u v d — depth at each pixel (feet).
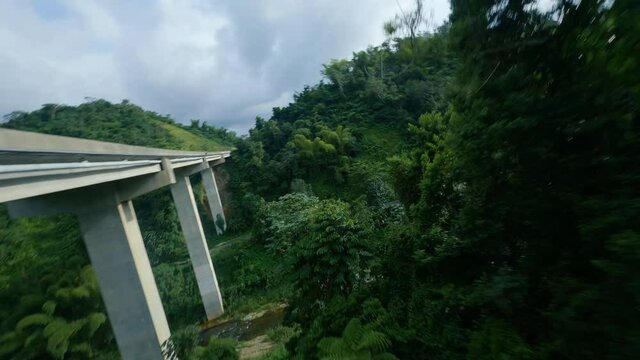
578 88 13.57
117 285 49.19
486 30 15.83
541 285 16.47
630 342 10.33
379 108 170.09
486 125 17.17
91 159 41.19
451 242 23.47
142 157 58.34
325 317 26.61
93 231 48.37
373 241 32.53
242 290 89.76
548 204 16.02
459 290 21.16
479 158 18.26
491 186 19.13
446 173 28.12
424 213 30.14
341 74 206.59
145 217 121.19
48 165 31.94
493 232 19.21
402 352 21.63
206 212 146.30
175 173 87.45
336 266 29.60
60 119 199.62
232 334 69.92
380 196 96.78
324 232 30.86
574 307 12.59
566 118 13.84
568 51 13.93
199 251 85.15
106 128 194.49
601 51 11.79
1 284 67.46
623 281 10.19
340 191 132.16
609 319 11.07
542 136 15.10
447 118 36.86
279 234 89.86
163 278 90.48
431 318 22.44
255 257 99.91
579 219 14.43
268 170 147.74
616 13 10.85
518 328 16.62
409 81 164.66
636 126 12.37
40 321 56.03
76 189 46.98
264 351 52.19
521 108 14.87
